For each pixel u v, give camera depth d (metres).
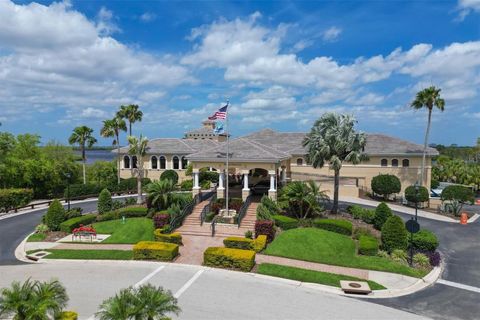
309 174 50.00
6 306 11.45
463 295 19.02
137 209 34.56
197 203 35.09
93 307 16.41
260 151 36.09
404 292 19.09
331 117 34.34
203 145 57.97
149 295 11.85
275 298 17.67
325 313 16.25
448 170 69.00
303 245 26.17
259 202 35.34
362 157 33.97
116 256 23.91
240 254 21.81
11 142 54.69
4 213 40.66
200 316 15.62
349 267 22.58
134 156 56.16
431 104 44.78
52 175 54.44
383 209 31.17
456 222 37.66
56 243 27.83
